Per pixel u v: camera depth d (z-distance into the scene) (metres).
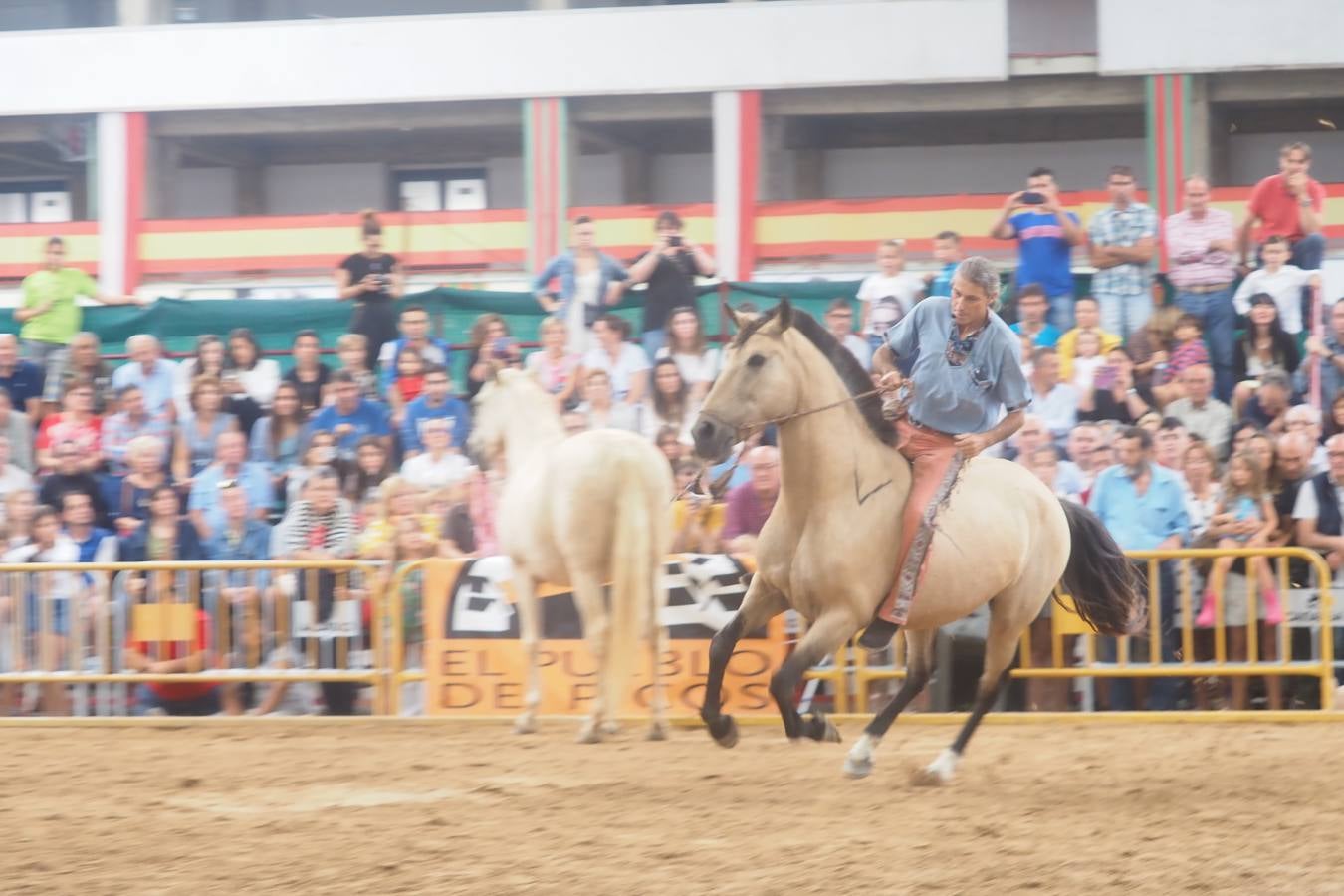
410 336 14.32
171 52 22.02
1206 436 12.08
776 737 9.77
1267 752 8.77
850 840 6.12
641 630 9.18
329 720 10.56
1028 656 10.41
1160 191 19.34
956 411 7.32
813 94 20.91
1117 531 10.76
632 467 9.20
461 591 10.61
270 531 11.69
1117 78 20.27
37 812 6.94
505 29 21.47
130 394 13.75
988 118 23.30
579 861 5.75
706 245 19.45
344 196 25.88
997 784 7.66
